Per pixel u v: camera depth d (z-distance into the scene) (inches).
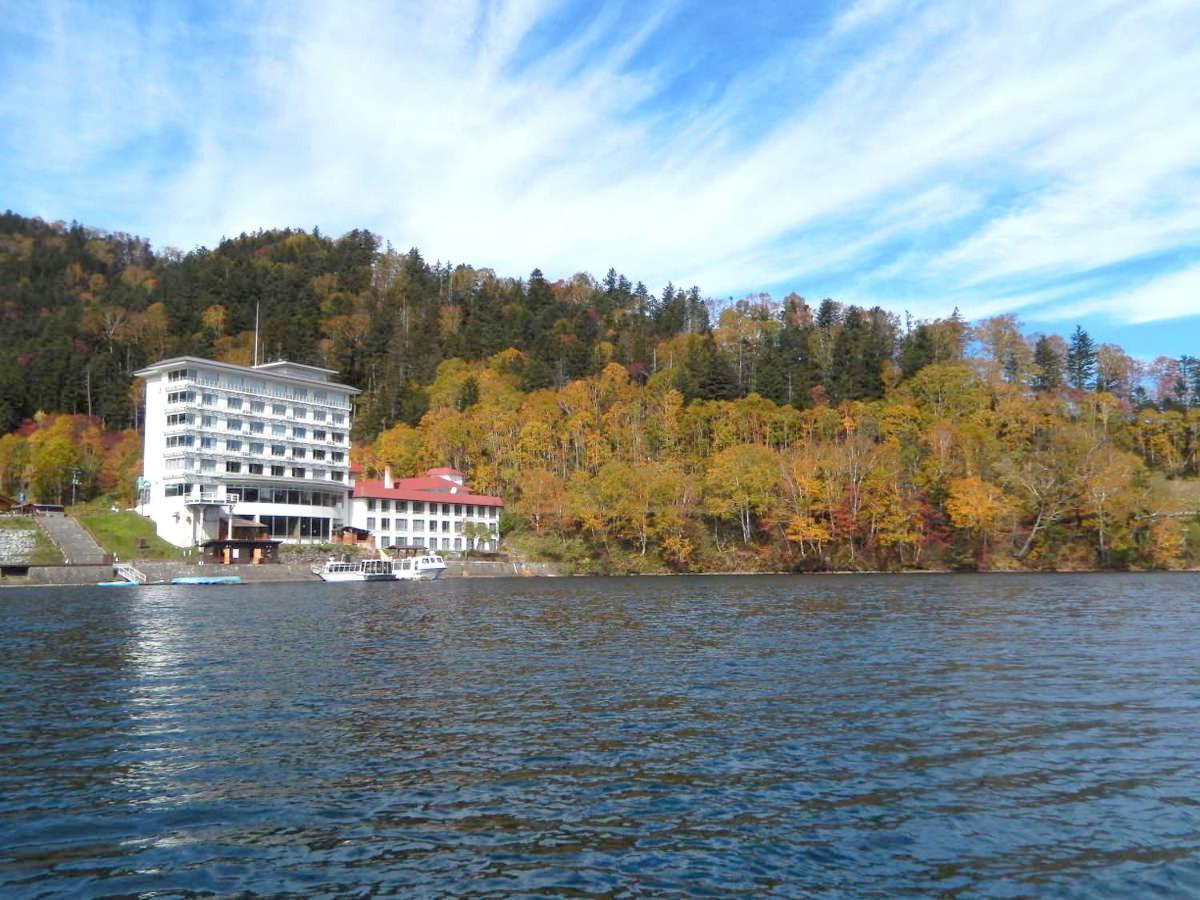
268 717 920.3
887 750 780.6
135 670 1239.5
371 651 1441.9
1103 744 799.7
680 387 7637.8
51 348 7598.4
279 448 5506.9
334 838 574.2
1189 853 544.4
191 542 4800.7
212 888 499.2
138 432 6870.1
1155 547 5187.0
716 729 860.6
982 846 558.3
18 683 1131.3
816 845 560.7
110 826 595.5
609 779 697.6
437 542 5580.7
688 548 5177.2
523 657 1363.2
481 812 622.5
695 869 523.8
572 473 6274.6
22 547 4156.0
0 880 508.4
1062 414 7022.6
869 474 5359.3
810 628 1782.7
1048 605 2389.3
